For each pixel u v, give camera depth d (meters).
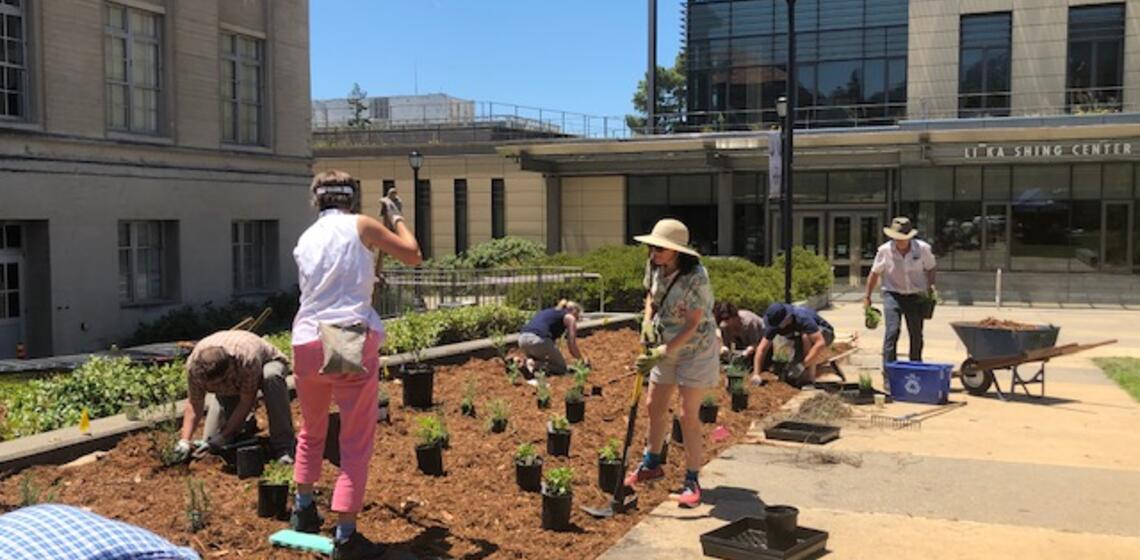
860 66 31.09
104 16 19.22
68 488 5.64
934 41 29.62
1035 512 5.89
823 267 22.98
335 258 4.62
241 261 23.45
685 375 5.89
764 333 10.53
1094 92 27.97
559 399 8.90
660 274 5.96
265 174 23.62
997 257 27.64
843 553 5.12
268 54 23.72
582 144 29.81
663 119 35.72
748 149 28.62
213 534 4.95
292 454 6.23
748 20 32.59
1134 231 26.33
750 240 31.41
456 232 35.47
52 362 12.30
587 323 14.49
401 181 36.22
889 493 6.30
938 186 28.08
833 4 31.34
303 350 4.61
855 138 26.25
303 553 4.75
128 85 19.94
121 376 8.14
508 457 6.67
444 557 4.81
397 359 9.61
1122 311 22.94
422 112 53.22
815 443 7.73
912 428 8.38
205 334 20.62
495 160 34.66
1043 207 27.14
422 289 19.22
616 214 32.81
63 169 18.27
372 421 4.68
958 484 6.53
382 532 5.11
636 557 5.00
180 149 20.98
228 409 6.53
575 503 5.79
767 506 5.42
